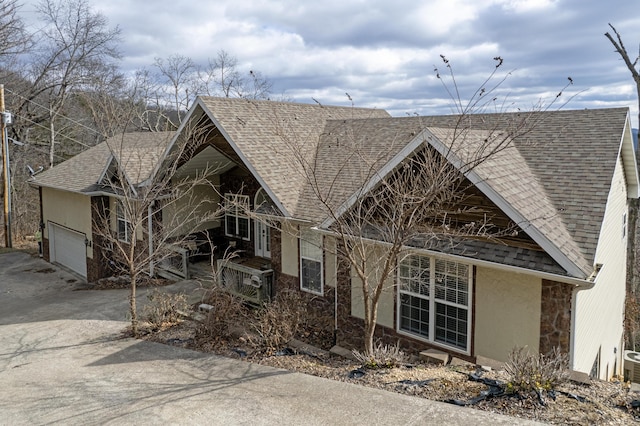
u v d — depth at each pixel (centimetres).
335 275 1270
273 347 1084
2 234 3256
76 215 2203
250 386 884
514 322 966
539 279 925
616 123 1222
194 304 1555
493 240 986
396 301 1168
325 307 1398
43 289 1995
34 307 1672
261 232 1888
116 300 1680
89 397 885
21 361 1125
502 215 976
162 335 1244
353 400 796
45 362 1106
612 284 1367
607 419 679
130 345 1188
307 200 1396
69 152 3941
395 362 953
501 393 768
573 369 902
